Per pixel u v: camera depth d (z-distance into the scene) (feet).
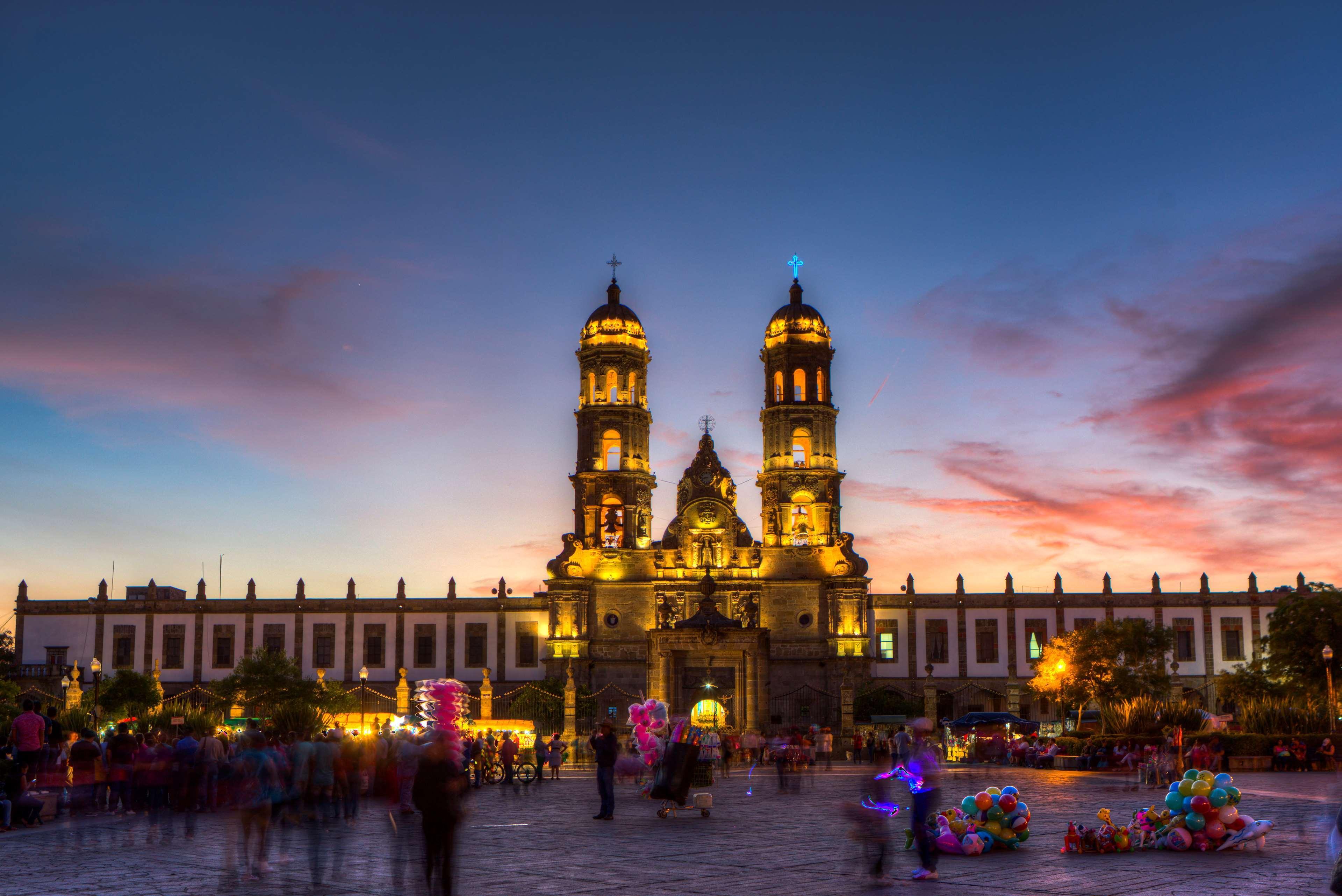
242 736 78.33
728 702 329.52
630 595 339.36
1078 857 80.43
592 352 352.49
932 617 361.51
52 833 102.22
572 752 247.91
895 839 93.81
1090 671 309.63
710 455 346.33
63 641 366.63
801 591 338.13
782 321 357.20
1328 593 257.34
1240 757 190.19
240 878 73.26
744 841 93.25
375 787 93.66
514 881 71.20
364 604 366.43
